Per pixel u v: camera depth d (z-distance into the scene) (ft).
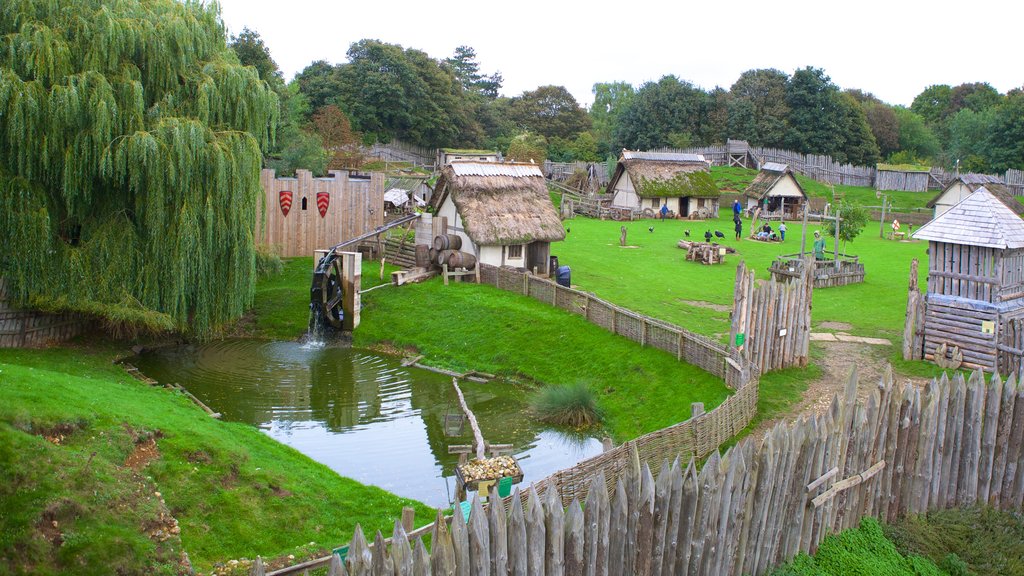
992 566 51.49
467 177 132.26
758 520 46.16
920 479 54.90
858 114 341.62
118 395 71.26
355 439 78.74
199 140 94.02
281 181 144.25
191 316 104.68
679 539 42.68
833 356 89.92
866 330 101.24
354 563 34.60
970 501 56.44
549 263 134.21
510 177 136.46
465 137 333.83
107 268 93.15
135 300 93.20
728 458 43.96
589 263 144.56
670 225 210.18
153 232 93.71
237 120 103.81
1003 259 80.79
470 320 111.55
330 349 111.14
